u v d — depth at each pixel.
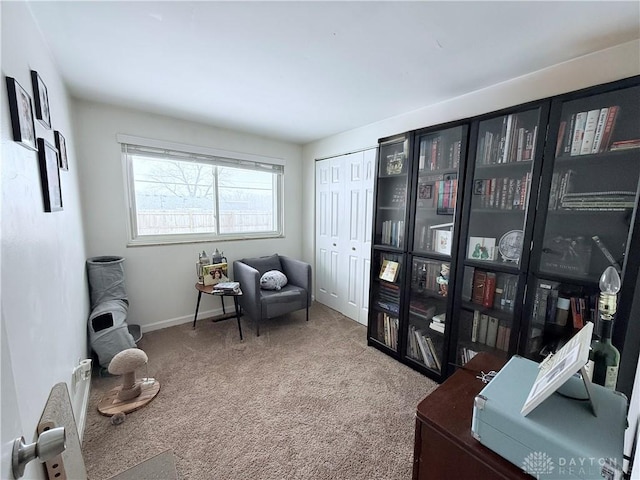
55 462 0.77
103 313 2.03
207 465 1.30
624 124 1.29
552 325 1.54
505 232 1.77
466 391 0.93
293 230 3.72
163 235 2.79
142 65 1.65
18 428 0.53
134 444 1.41
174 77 1.81
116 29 1.31
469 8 1.14
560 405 0.71
